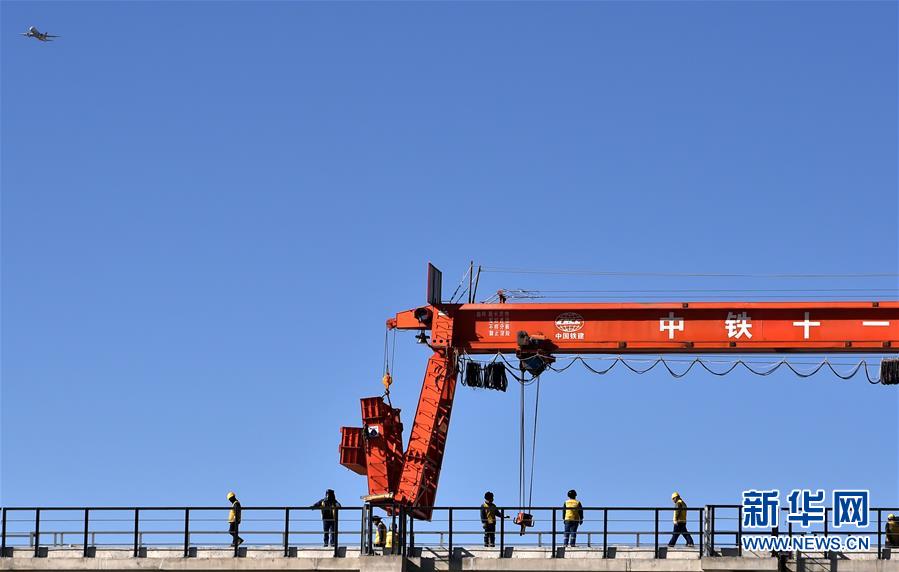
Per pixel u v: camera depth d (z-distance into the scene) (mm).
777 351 62156
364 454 63531
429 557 57094
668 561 55625
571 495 57938
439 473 62938
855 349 61625
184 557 57688
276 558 56969
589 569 55938
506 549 57219
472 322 63344
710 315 62312
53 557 58188
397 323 63844
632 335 62500
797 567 55531
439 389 63156
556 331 62875
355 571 56500
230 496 59000
